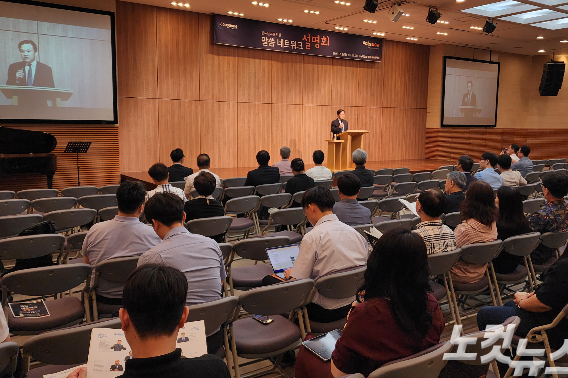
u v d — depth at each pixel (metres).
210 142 11.04
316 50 12.02
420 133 14.90
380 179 8.04
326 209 3.01
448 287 3.70
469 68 15.00
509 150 10.28
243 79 11.34
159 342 1.25
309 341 2.28
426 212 3.30
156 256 2.38
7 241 3.30
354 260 2.83
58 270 2.78
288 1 9.32
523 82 16.72
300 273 2.80
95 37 8.95
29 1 8.26
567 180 4.07
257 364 3.20
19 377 1.94
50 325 2.86
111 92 9.23
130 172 10.04
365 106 13.57
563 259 2.46
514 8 10.22
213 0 9.30
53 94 8.65
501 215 4.10
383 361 1.69
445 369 1.78
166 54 10.23
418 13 10.29
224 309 2.32
